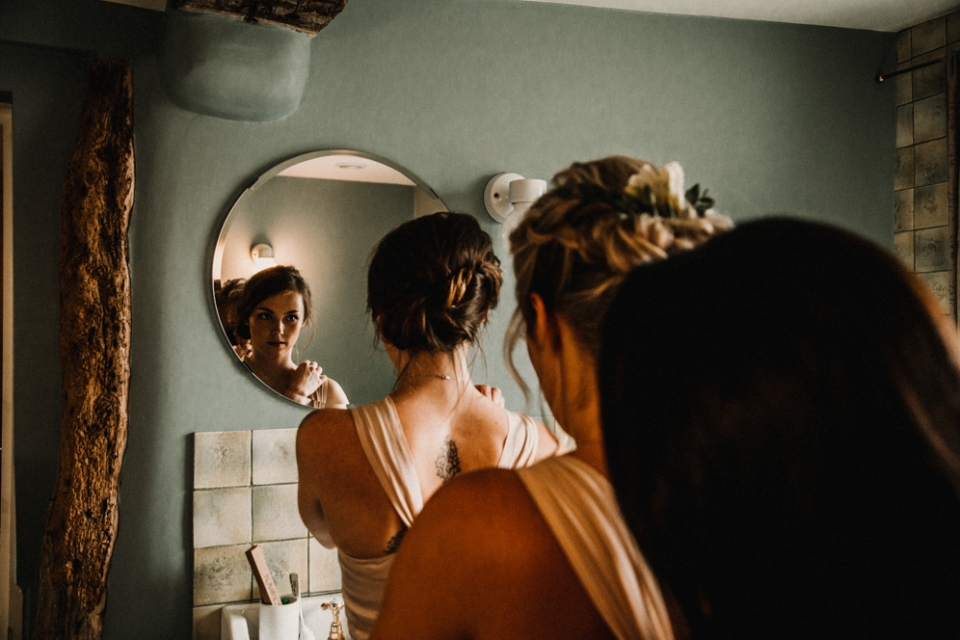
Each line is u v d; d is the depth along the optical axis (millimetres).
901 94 2383
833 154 2332
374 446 886
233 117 1747
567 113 2057
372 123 1878
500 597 416
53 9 1643
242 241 1753
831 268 290
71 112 1699
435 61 1935
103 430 1574
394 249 921
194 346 1728
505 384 1971
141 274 1688
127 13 1692
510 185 1897
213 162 1747
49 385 1680
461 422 934
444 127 1942
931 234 2281
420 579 444
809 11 2195
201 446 1710
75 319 1572
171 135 1716
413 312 901
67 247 1594
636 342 317
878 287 284
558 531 412
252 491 1751
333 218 1828
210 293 1734
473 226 953
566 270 488
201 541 1705
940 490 270
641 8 2117
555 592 408
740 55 2232
